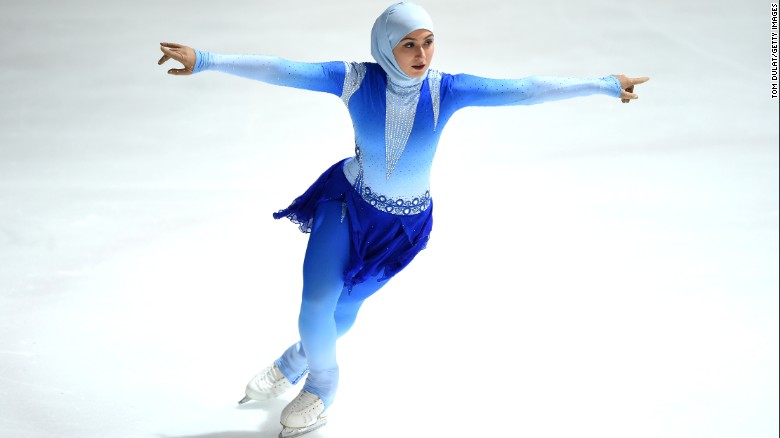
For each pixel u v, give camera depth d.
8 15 33.66
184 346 16.14
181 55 11.81
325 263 12.99
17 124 25.69
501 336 16.75
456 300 17.94
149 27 32.94
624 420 14.50
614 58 31.09
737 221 21.09
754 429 14.28
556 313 17.47
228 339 16.41
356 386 15.27
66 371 15.28
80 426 13.98
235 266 18.88
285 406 14.61
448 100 12.71
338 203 13.15
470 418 14.52
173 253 19.27
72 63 29.95
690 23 34.22
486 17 34.56
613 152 24.94
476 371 15.73
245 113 26.98
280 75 12.33
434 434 14.13
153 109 27.03
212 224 20.53
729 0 36.41
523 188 22.78
